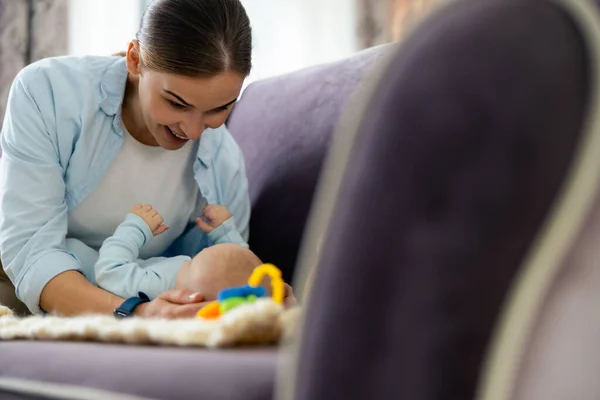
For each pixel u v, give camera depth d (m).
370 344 0.44
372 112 0.46
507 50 0.42
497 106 0.42
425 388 0.43
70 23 2.71
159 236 1.46
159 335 0.73
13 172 1.32
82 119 1.34
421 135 0.43
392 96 0.45
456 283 0.42
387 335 0.44
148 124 1.31
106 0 2.84
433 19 0.47
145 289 1.26
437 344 0.42
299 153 1.52
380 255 0.44
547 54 0.42
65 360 0.71
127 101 1.39
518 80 0.42
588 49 0.43
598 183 0.42
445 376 0.42
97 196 1.39
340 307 0.45
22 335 0.85
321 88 1.56
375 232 0.44
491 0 0.45
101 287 1.29
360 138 0.47
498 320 0.42
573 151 0.42
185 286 1.24
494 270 0.42
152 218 1.39
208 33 1.16
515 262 0.42
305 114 1.56
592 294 0.44
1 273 1.41
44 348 0.76
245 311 0.70
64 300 1.24
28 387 0.69
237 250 1.25
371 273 0.44
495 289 0.42
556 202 0.42
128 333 0.75
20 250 1.29
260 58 3.21
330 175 0.49
